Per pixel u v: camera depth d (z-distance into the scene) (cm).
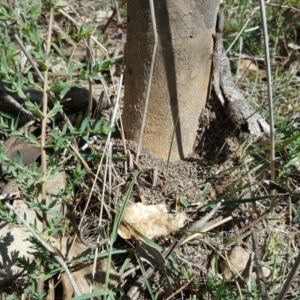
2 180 70
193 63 67
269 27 103
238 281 64
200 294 64
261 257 68
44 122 55
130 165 71
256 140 76
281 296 54
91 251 65
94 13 110
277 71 92
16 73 55
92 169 71
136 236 65
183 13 63
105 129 56
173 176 71
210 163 73
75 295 59
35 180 56
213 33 68
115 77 91
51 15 53
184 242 65
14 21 52
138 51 66
